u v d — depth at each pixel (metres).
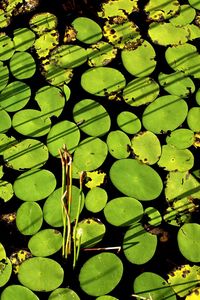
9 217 3.34
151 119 3.50
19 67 3.60
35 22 3.71
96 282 3.25
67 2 3.75
